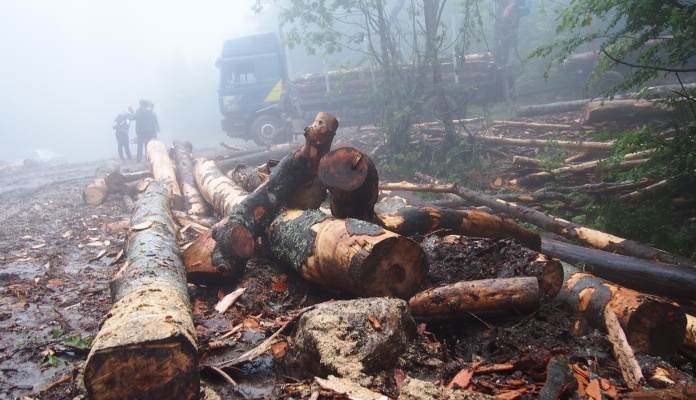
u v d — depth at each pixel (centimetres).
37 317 470
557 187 787
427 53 1113
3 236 814
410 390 264
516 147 1072
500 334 351
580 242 589
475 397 263
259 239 553
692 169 591
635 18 595
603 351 328
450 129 1091
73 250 714
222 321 424
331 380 281
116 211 985
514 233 543
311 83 1662
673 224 603
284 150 1356
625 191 689
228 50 1784
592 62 1605
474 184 913
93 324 448
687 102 641
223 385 335
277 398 301
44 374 366
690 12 543
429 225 516
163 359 275
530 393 286
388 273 388
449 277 425
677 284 455
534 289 364
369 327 317
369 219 477
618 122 1023
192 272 475
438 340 364
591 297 377
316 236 432
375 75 1536
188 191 939
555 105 1340
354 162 438
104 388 269
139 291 349
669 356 357
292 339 346
